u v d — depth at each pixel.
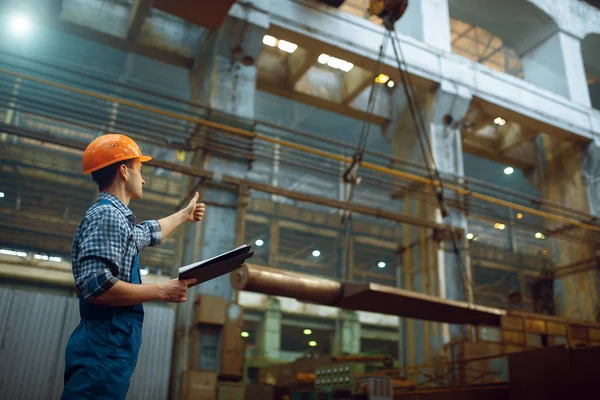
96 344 1.92
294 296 11.03
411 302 11.64
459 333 20.39
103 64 33.47
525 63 29.06
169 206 35.00
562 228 26.09
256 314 39.38
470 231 45.38
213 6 16.11
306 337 48.81
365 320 41.53
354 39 20.77
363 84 22.95
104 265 1.93
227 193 17.52
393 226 43.25
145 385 13.63
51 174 31.73
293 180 41.78
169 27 19.89
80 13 18.38
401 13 16.00
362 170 21.19
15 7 17.69
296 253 43.44
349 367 17.14
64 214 34.62
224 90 18.36
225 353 15.33
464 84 22.89
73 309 13.02
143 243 2.31
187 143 17.84
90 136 31.41
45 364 12.38
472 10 27.69
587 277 25.23
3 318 12.20
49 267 28.03
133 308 2.04
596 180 26.00
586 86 27.03
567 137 26.09
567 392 10.85
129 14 19.23
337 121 40.66
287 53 23.84
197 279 2.05
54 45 32.12
